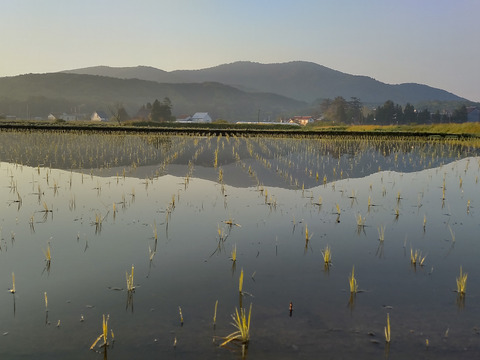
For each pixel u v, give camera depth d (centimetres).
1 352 596
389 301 775
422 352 606
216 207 1509
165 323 683
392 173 2470
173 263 952
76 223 1268
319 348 615
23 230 1187
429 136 5638
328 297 789
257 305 752
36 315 706
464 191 1897
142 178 2128
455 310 741
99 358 585
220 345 618
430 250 1067
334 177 2292
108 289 810
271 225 1281
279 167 2639
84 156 3008
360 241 1138
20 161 2688
